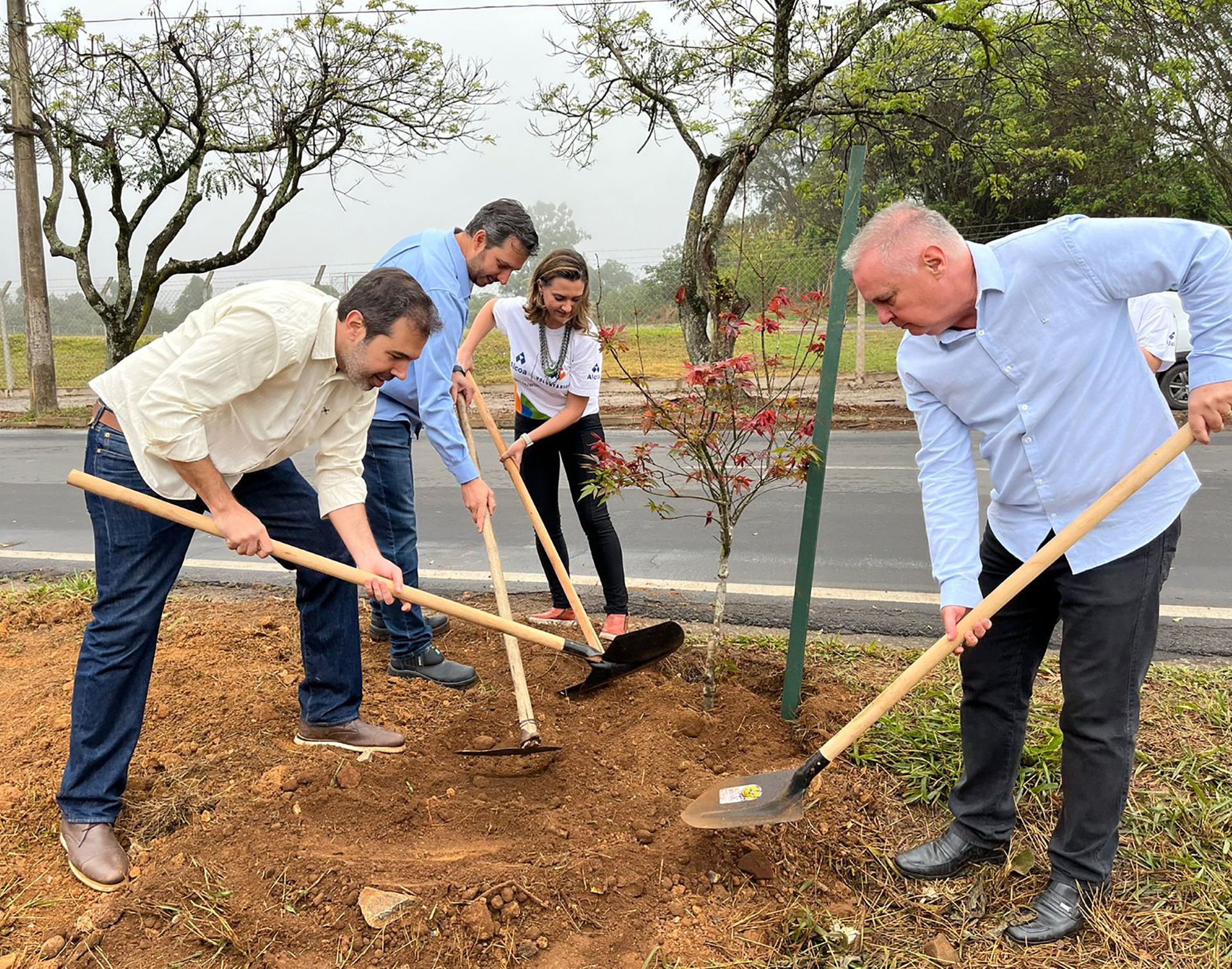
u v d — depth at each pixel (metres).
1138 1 13.30
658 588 5.12
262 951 2.32
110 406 2.63
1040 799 2.87
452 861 2.66
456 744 3.34
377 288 2.60
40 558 6.07
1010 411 2.38
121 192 13.70
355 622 3.19
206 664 3.86
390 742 3.23
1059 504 2.38
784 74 11.03
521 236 3.55
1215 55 15.93
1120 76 17.53
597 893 2.51
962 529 2.51
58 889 2.57
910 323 2.38
